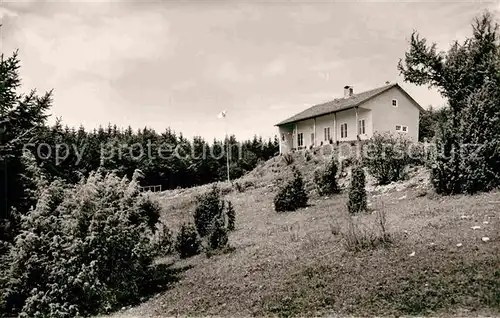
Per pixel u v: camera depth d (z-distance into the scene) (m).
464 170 13.33
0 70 10.35
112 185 9.66
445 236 8.11
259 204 20.73
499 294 5.37
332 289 6.50
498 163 13.35
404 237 8.52
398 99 36.91
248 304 6.62
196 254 12.23
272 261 8.77
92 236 8.23
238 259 9.72
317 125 43.12
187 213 22.12
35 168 9.16
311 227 12.27
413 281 6.21
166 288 8.91
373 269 7.01
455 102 20.77
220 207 14.67
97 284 8.05
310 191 21.08
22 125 11.05
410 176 18.89
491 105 13.66
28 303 7.47
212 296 7.40
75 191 9.19
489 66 20.03
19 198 9.60
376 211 12.88
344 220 12.40
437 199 13.33
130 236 8.92
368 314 5.51
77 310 7.84
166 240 13.81
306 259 8.37
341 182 21.97
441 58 23.16
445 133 14.04
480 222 8.89
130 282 8.73
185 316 6.69
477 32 21.92
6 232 8.71
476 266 6.33
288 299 6.49
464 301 5.39
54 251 8.08
